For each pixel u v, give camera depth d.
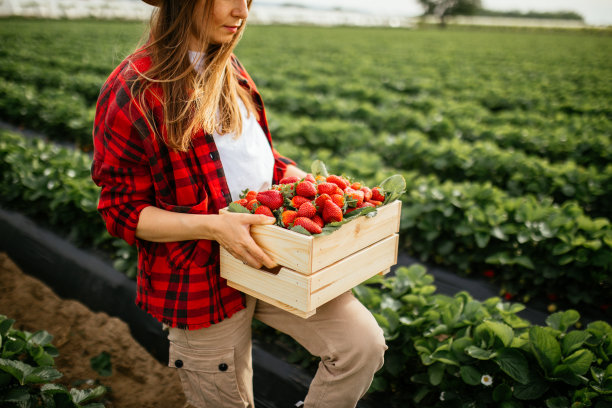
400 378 3.05
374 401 2.95
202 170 1.73
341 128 8.21
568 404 2.31
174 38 1.63
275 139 8.50
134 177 1.68
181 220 1.64
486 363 2.56
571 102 12.14
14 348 2.59
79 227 4.83
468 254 4.79
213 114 1.72
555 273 4.22
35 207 5.35
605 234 4.11
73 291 4.32
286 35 44.12
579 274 4.17
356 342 1.71
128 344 3.54
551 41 46.53
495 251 4.64
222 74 1.72
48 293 4.23
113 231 1.72
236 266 1.77
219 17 1.59
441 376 2.61
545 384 2.41
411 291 3.28
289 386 3.15
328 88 13.28
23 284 4.36
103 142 1.67
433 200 4.93
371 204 1.90
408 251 5.13
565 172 5.90
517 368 2.42
